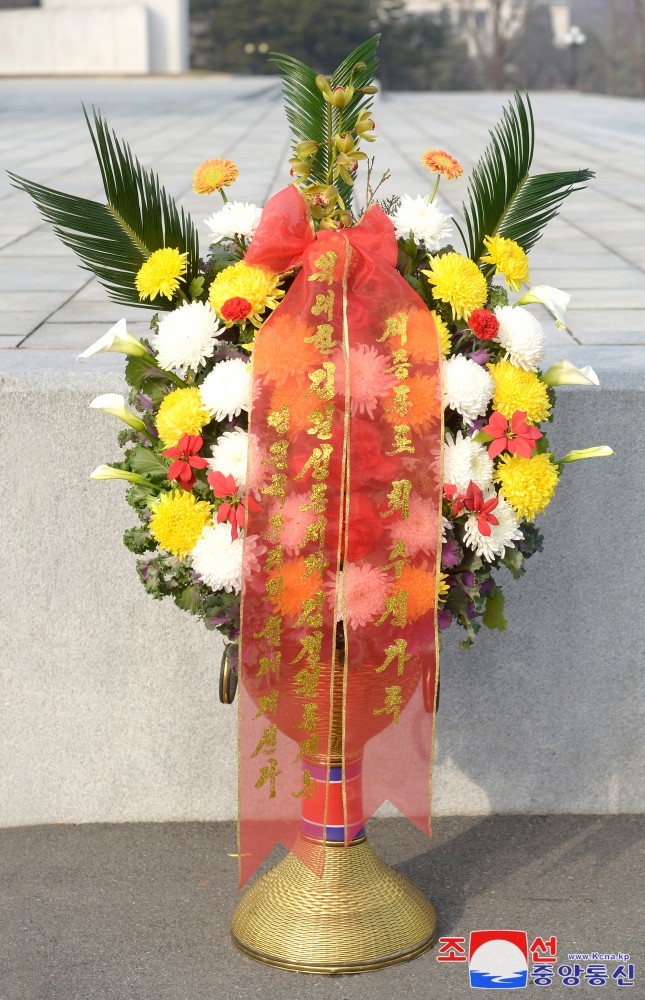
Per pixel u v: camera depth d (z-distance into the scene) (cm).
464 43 6550
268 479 247
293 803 270
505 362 261
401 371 247
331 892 288
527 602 343
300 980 283
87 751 351
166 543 254
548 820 357
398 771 278
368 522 248
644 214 708
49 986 282
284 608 252
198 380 261
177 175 903
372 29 5831
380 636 255
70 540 334
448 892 320
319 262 248
